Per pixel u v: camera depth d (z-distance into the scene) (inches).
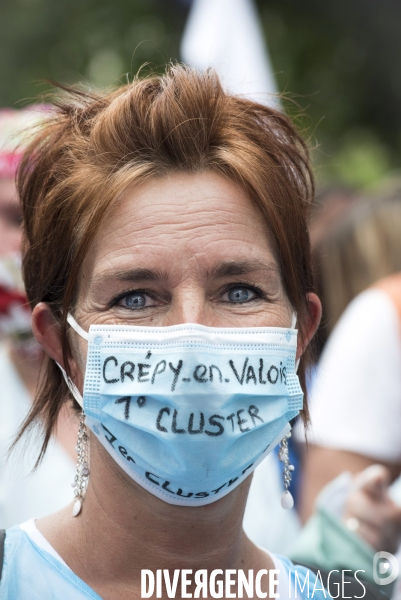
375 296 152.9
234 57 218.5
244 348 90.0
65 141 97.7
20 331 149.7
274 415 91.8
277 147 99.0
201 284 90.0
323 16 507.8
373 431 145.7
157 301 91.1
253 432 92.0
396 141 518.3
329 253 167.8
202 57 221.0
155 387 87.6
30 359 148.6
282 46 504.7
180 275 89.6
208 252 89.7
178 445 87.1
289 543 142.8
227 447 89.4
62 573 90.7
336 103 510.0
